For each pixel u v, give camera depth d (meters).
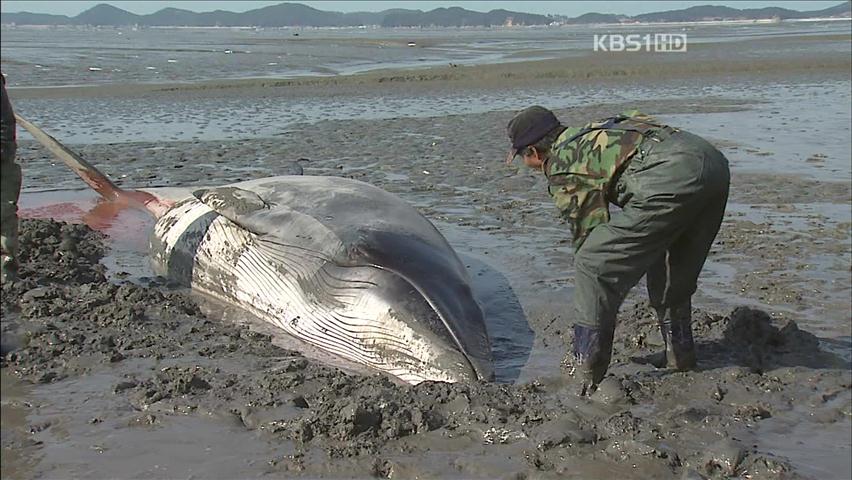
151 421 4.54
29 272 7.05
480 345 5.53
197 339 5.95
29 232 8.02
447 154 13.87
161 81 27.58
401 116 19.27
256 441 4.35
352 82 27.72
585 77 30.08
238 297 6.95
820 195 10.62
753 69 31.92
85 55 43.56
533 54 46.16
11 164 4.45
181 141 15.08
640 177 4.73
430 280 5.83
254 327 6.54
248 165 12.78
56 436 4.35
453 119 18.59
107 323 6.11
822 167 12.44
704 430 4.56
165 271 7.72
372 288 5.87
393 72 31.84
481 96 24.09
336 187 7.21
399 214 6.70
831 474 4.11
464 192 11.00
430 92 25.28
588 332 4.91
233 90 24.92
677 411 4.71
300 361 5.54
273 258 6.65
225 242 7.15
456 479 3.99
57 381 5.08
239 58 42.44
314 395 4.88
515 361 5.67
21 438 4.31
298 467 4.09
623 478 4.01
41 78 27.83
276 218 6.80
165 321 6.29
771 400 4.98
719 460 4.12
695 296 6.92
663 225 4.73
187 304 6.83
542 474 4.02
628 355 5.64
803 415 4.81
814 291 7.02
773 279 7.30
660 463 4.11
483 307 6.69
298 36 101.19
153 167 12.47
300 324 6.29
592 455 4.20
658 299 5.31
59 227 8.60
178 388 4.89
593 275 4.86
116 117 18.56
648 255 4.82
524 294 7.00
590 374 4.96
